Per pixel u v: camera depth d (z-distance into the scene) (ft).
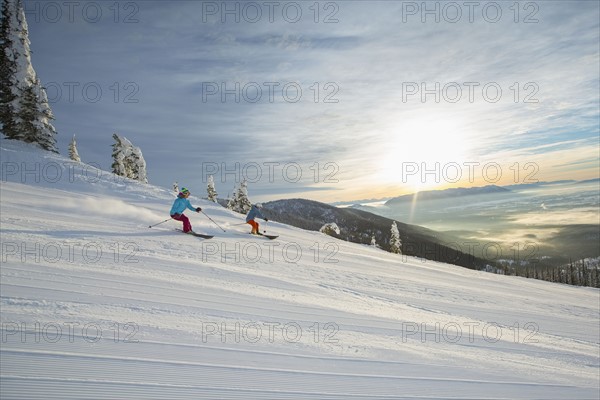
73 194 52.80
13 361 9.26
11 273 16.22
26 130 87.25
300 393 10.32
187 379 10.01
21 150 76.38
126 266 21.52
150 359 10.70
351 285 31.48
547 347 21.57
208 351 11.98
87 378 9.18
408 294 32.86
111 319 13.08
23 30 89.25
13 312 12.09
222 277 23.70
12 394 8.09
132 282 18.43
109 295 15.79
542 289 57.47
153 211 53.57
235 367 11.21
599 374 17.65
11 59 87.61
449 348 17.35
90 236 28.94
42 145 89.15
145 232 36.42
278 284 25.21
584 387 14.83
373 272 41.70
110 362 10.11
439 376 13.25
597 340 27.27
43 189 51.44
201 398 9.21
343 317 19.57
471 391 12.42
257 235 51.83
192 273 23.11
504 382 13.80
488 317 29.25
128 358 10.50
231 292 20.31
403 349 15.75
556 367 17.51
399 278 41.01
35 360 9.50
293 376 11.30
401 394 11.30
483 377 13.94
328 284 29.55
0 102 87.40
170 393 9.20
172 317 14.57
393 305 26.73
